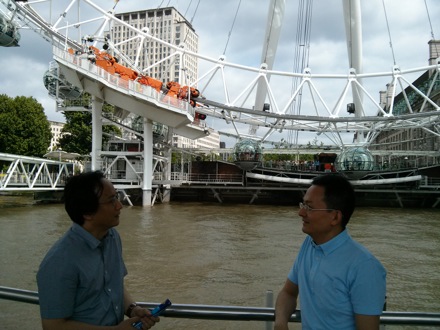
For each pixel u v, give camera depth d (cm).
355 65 5375
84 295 279
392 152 6169
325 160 5981
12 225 2584
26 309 756
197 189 5769
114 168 5119
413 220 3381
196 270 1500
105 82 4059
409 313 317
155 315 306
